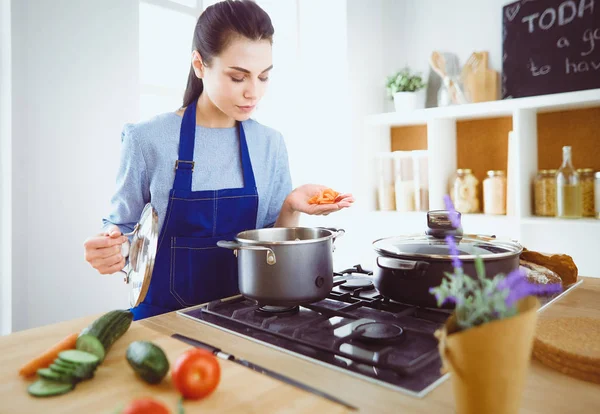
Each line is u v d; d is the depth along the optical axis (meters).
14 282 1.80
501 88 2.48
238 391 0.56
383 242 0.98
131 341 0.73
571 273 1.09
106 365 0.65
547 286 0.96
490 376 0.44
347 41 2.72
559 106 2.17
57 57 1.89
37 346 0.73
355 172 2.77
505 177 2.40
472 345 0.44
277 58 3.06
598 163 2.23
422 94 2.79
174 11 2.50
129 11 2.12
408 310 0.86
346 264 2.88
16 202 1.80
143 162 1.27
